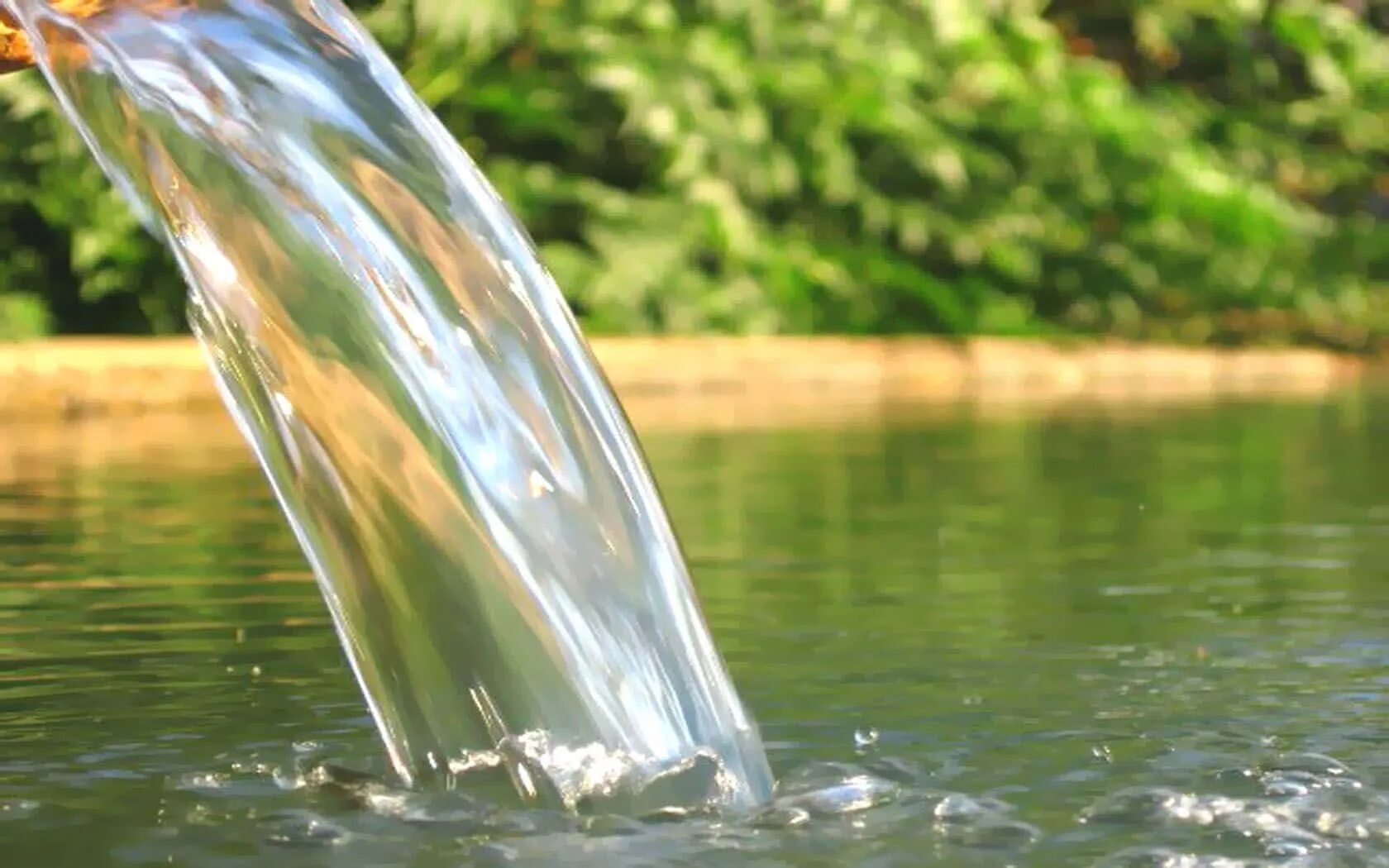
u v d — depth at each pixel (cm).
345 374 281
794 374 1211
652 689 269
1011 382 1316
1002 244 1518
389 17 1302
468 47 1320
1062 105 1570
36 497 597
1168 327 1645
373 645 275
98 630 368
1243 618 384
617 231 1343
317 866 221
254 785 257
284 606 395
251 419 287
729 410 1031
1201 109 1723
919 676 328
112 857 225
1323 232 1719
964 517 567
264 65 290
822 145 1448
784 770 265
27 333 1123
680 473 693
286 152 287
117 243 1170
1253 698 308
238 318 284
